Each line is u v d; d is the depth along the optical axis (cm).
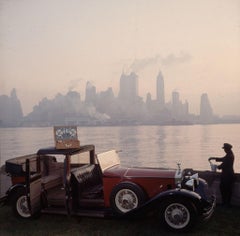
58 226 572
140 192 532
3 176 734
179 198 508
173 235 503
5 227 570
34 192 570
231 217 598
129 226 564
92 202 572
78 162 632
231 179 651
